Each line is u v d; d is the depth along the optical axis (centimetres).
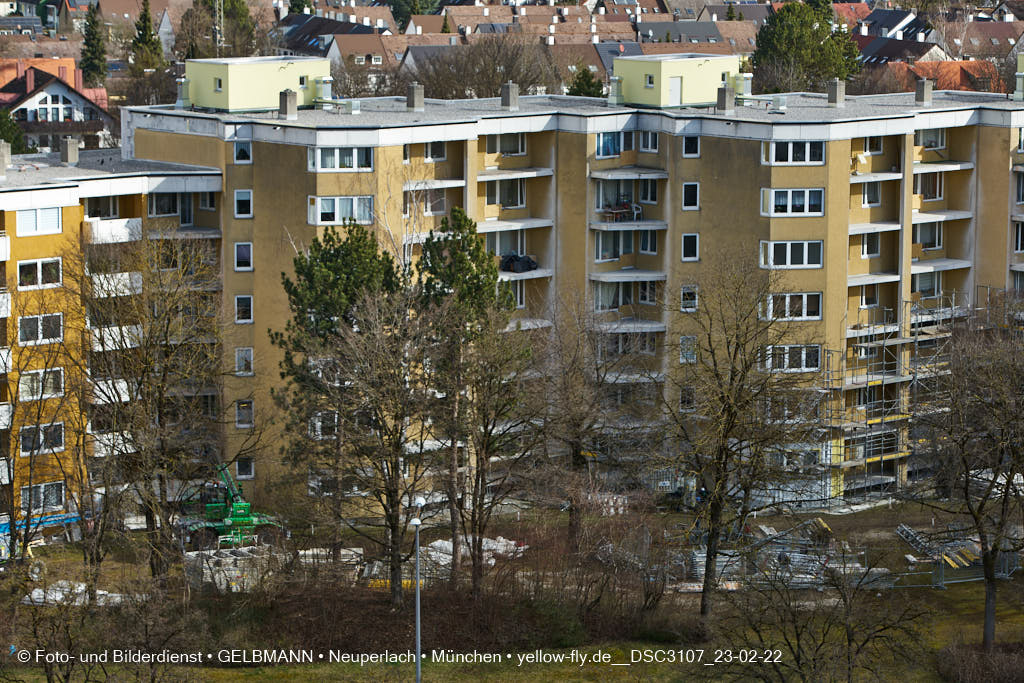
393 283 12250
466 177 14162
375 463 11600
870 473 14962
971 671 11194
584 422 13000
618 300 14912
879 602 12369
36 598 11562
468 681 10994
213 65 14800
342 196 13600
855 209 14638
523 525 13288
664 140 14600
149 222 13900
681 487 14112
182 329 12431
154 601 11081
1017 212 15062
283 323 13900
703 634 11644
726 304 13275
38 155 15075
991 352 12850
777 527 13788
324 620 11619
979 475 13688
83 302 12631
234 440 13900
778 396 12500
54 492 13062
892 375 14688
